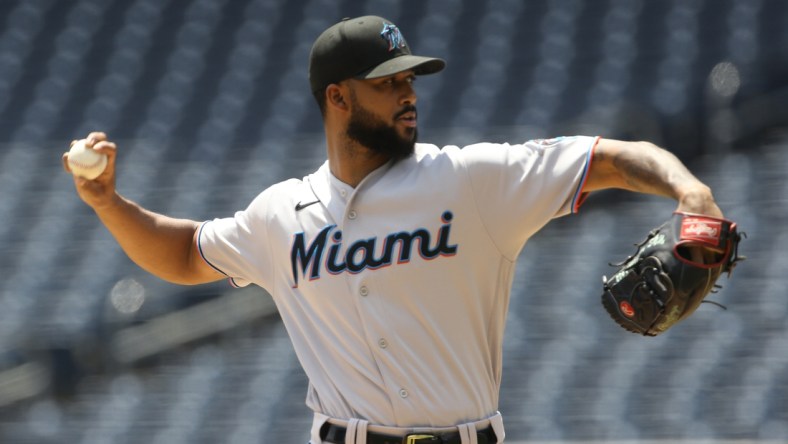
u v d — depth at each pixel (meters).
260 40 35.78
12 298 27.53
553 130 30.64
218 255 11.16
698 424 21.80
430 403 10.07
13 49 36.59
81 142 10.90
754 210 27.02
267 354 25.27
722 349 23.53
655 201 27.66
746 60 31.91
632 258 9.26
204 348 25.94
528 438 21.83
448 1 36.22
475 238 9.89
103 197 11.05
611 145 9.55
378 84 9.87
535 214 9.83
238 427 23.34
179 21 36.94
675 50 32.91
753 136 29.64
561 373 23.31
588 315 24.75
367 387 10.19
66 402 25.36
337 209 10.22
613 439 21.62
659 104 30.92
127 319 26.58
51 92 34.91
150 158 31.59
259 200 10.84
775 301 24.48
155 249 11.37
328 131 10.34
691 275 8.70
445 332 10.02
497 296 10.25
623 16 34.59
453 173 9.87
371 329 10.04
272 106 33.25
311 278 10.30
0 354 26.08
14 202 30.69
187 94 34.19
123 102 34.19
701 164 29.38
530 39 34.34
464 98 32.44
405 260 9.88
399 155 10.00
